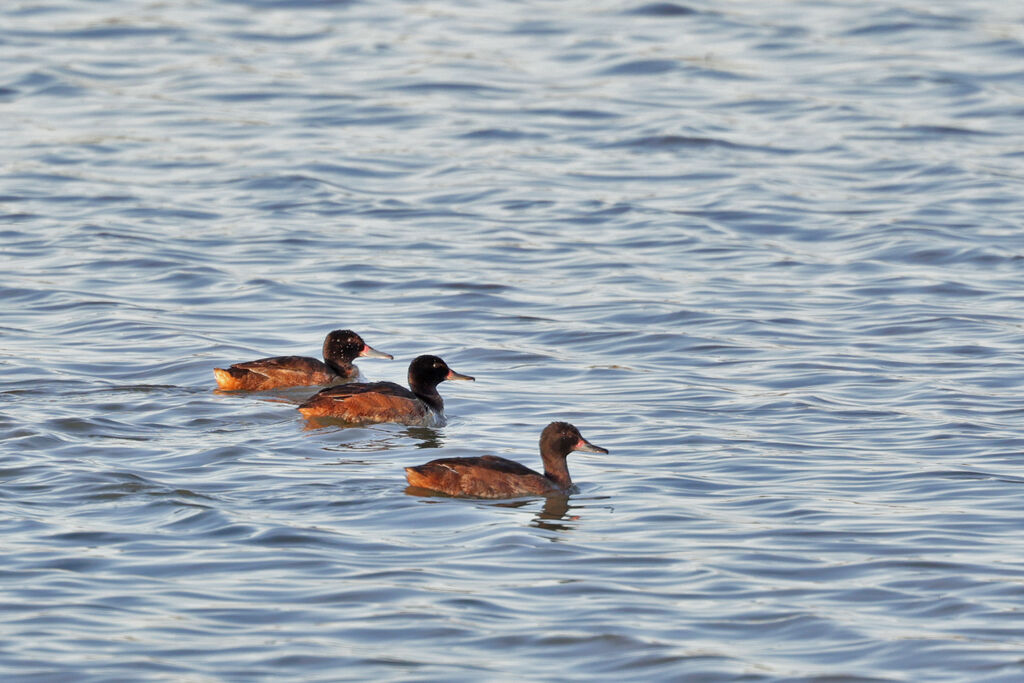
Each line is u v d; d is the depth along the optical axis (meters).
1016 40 44.94
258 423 18.61
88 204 30.77
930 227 29.25
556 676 11.22
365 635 11.90
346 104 39.19
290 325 23.53
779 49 44.53
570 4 49.88
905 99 39.72
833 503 15.35
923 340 22.66
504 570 13.36
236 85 40.72
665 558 13.71
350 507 15.12
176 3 49.31
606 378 20.98
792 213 30.55
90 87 40.22
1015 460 16.89
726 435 18.11
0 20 46.41
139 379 20.48
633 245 28.55
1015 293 25.22
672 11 48.59
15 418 18.03
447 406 19.70
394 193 32.19
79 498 15.09
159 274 26.14
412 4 49.78
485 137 36.66
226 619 12.17
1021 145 35.66
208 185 32.41
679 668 11.36
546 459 16.28
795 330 23.27
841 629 12.07
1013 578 13.13
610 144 36.12
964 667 11.39
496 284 25.88
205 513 14.70
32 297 24.58
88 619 12.10
